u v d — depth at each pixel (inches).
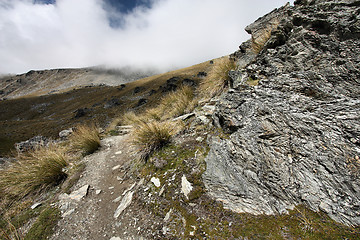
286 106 117.1
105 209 133.1
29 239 114.6
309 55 131.8
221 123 158.4
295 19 159.5
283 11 228.5
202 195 109.0
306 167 92.1
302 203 84.4
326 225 73.1
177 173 133.9
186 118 223.8
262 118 121.3
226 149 127.6
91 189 161.0
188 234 89.8
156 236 97.2
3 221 133.4
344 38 120.6
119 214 124.0
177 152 157.2
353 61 109.3
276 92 130.2
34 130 2363.4
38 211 139.8
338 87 109.0
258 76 164.7
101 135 351.3
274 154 103.3
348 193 77.3
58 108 4544.8
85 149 252.4
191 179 122.6
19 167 188.9
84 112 3068.4
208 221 92.8
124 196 141.6
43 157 194.2
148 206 120.0
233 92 162.2
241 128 129.9
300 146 98.7
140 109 2304.4
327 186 83.0
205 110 208.8
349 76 108.1
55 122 2805.1
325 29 135.8
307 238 70.9
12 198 160.1
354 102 97.9
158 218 107.8
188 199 109.8
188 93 304.5
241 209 93.1
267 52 178.4
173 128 202.2
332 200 79.1
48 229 120.6
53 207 142.0
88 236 112.4
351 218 71.6
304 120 105.0
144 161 171.9
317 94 113.4
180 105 286.2
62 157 211.2
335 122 96.1
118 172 183.2
